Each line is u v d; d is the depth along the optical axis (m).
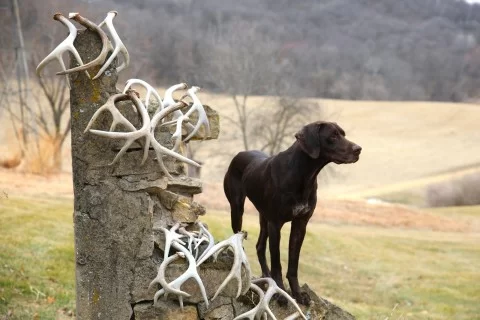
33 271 12.20
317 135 6.36
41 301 10.60
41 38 43.19
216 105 52.97
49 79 42.94
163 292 5.87
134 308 5.98
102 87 5.91
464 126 85.31
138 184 6.00
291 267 6.80
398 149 76.69
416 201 56.47
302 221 6.74
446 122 87.12
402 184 62.34
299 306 6.68
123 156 5.95
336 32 104.75
